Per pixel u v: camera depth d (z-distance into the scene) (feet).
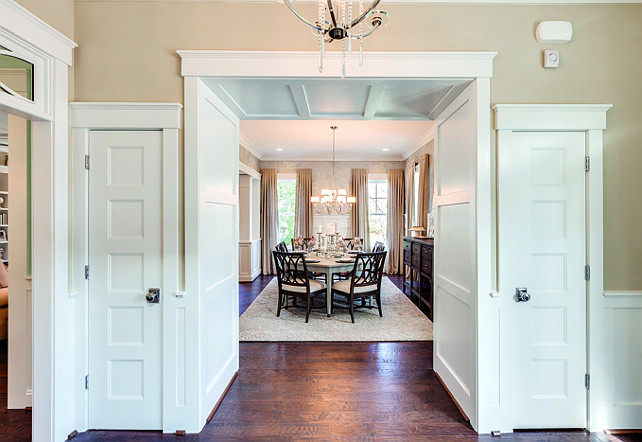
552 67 6.40
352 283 12.57
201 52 6.20
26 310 7.04
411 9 6.45
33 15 5.31
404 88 6.80
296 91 6.95
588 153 6.35
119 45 6.37
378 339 10.86
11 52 5.21
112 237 6.35
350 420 6.58
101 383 6.34
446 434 6.18
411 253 15.99
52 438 5.81
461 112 6.93
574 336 6.39
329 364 9.07
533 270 6.39
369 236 23.49
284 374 8.50
